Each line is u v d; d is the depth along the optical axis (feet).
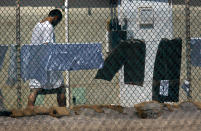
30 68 56.18
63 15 68.08
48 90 60.90
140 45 64.49
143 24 65.57
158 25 66.13
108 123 51.85
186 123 52.44
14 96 62.13
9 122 51.06
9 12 67.51
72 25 68.95
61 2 68.64
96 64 57.47
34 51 55.98
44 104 62.59
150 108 55.42
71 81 65.87
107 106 61.31
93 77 66.39
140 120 53.52
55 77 58.23
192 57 63.52
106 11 69.36
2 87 60.80
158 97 63.87
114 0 66.85
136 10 65.87
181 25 70.33
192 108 60.08
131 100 62.18
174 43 64.49
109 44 65.62
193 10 71.82
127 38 65.26
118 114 57.36
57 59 55.83
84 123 51.78
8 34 67.46
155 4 66.28
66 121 52.47
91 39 69.56
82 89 65.62
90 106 60.70
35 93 57.67
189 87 63.10
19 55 56.80
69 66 56.24
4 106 59.36
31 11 68.80
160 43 64.49
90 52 57.21
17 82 57.16
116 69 64.54
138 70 64.23
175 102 63.87
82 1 69.31
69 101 63.21
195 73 69.10
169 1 67.31
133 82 64.28
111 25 65.82
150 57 64.34
